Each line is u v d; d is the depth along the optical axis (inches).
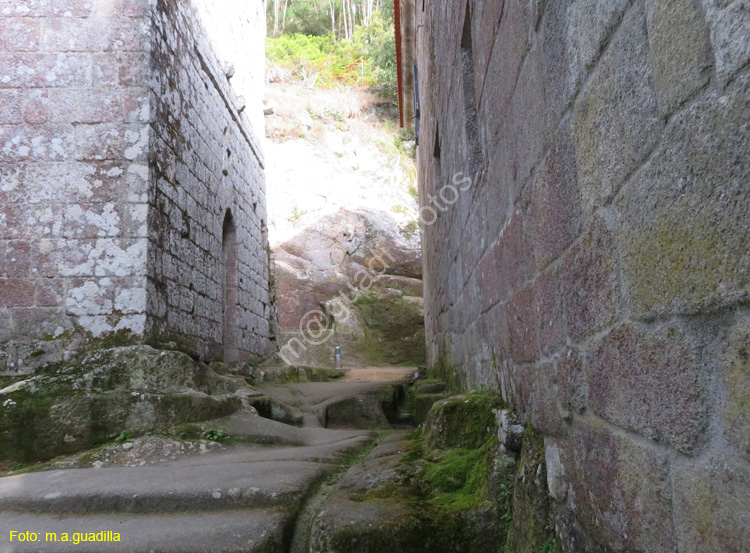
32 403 144.4
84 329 180.5
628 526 44.0
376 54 808.3
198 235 243.8
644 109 39.1
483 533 77.7
